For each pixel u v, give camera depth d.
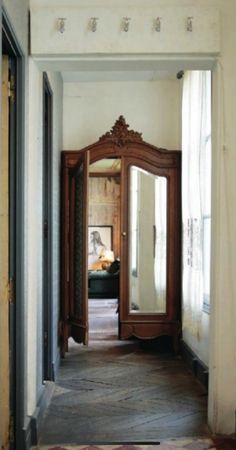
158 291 4.37
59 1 2.43
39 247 2.78
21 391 2.24
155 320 4.33
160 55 2.47
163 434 2.51
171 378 3.53
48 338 3.29
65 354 4.22
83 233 3.87
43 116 3.15
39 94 2.68
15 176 2.22
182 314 4.20
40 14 2.41
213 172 2.53
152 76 4.66
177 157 4.38
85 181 3.82
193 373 3.62
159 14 2.44
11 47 2.07
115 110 4.87
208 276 3.32
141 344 4.59
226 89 2.48
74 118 4.86
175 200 4.38
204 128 3.37
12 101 2.23
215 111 2.51
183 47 2.44
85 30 2.43
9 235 2.21
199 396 3.12
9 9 1.88
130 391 3.23
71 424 2.65
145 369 3.78
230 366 2.47
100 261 6.41
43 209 3.23
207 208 3.37
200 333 3.43
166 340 4.54
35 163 2.48
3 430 2.15
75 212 4.25
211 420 2.52
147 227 4.41
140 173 4.42
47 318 3.30
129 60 2.49
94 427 2.61
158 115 4.87
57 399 3.07
